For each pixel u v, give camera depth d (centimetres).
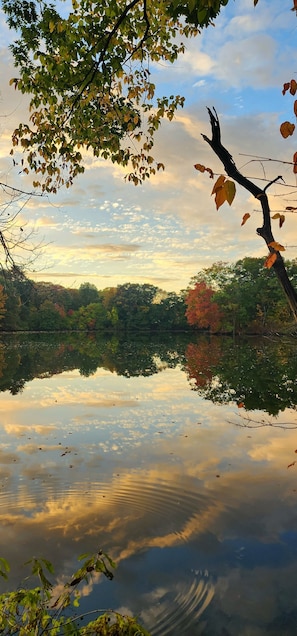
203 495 747
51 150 580
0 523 655
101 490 772
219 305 7656
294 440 1068
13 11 485
